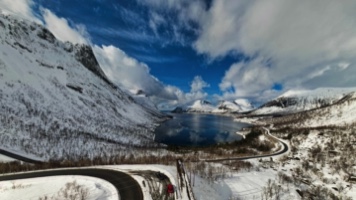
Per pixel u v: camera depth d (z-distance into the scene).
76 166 50.56
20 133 105.00
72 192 32.94
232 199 43.47
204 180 44.56
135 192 32.56
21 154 77.88
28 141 98.75
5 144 86.94
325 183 63.47
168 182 36.50
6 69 188.75
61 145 107.19
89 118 199.62
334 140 103.06
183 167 47.84
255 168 68.38
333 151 89.75
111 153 99.56
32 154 84.69
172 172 42.47
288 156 94.00
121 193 32.22
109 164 53.59
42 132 118.69
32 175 42.56
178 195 31.58
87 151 104.94
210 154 102.25
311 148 102.56
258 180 56.84
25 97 167.00
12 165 51.78
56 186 36.22
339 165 74.81
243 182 53.16
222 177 52.88
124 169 45.25
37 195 33.00
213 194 39.88
